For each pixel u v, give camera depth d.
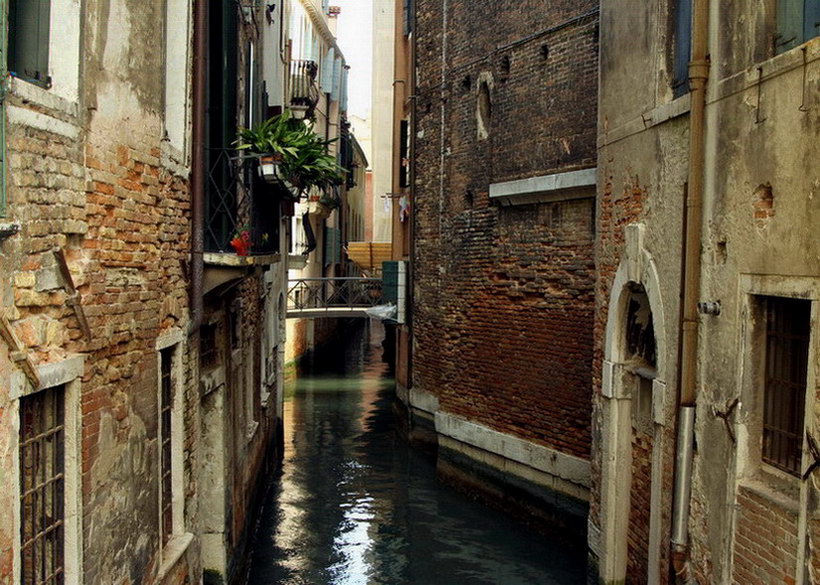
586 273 11.19
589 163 11.02
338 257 36.78
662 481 7.02
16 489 4.02
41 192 4.24
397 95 20.02
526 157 12.25
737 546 5.71
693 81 6.26
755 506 5.50
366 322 49.78
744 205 5.68
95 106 4.89
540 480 11.95
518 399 12.53
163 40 6.31
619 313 8.23
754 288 5.55
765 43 5.49
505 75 12.77
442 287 14.86
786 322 5.48
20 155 4.00
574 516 11.13
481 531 11.84
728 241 5.90
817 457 4.77
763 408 5.69
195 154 7.30
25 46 4.50
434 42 15.20
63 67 4.68
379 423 19.38
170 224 6.62
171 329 6.69
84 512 4.82
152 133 6.02
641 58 7.69
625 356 8.31
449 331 14.53
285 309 18.53
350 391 24.22
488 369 13.30
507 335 12.80
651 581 7.16
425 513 12.65
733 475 5.77
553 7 11.65
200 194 7.31
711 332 6.15
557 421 11.66
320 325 32.81
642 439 7.97
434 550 11.08
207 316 8.09
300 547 11.23
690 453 6.41
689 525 6.43
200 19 7.28
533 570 10.31
